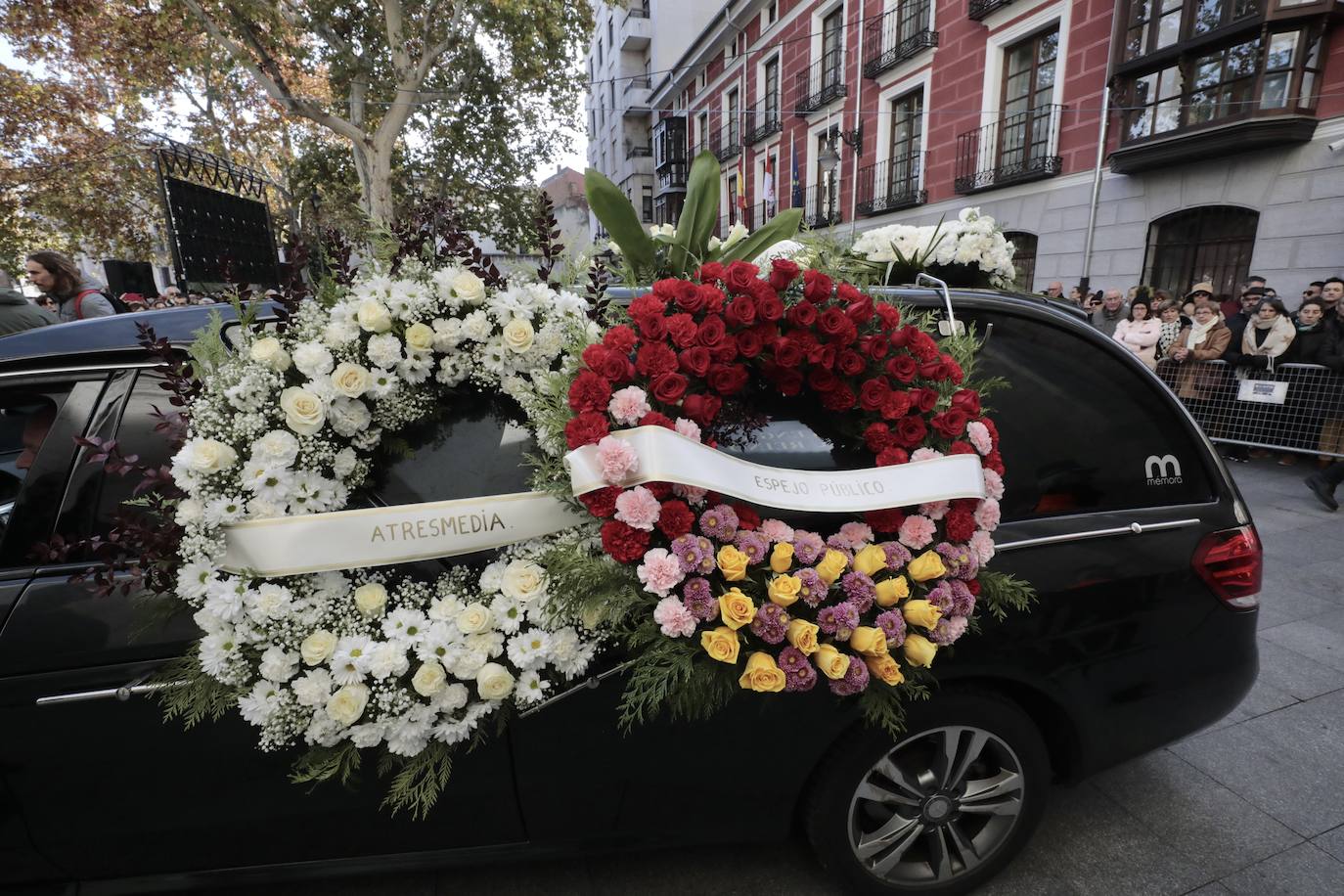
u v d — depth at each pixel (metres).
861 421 1.49
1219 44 7.78
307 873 1.55
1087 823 2.07
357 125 14.09
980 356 1.75
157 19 13.02
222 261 6.98
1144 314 6.95
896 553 1.35
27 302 4.38
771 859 1.92
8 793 1.42
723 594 1.26
